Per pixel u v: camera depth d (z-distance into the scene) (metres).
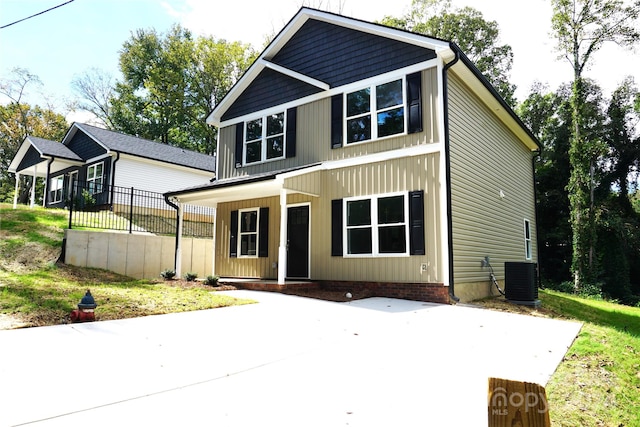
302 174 10.52
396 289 9.55
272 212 12.38
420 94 9.85
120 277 10.92
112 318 6.44
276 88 12.85
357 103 10.93
